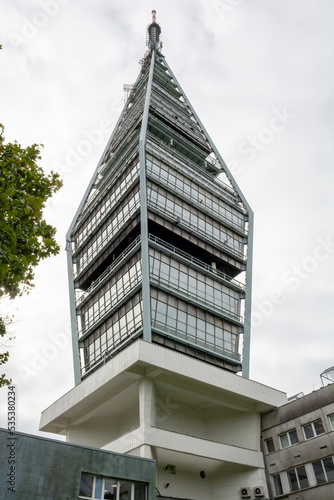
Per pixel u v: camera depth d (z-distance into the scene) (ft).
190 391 116.47
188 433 122.93
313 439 105.40
